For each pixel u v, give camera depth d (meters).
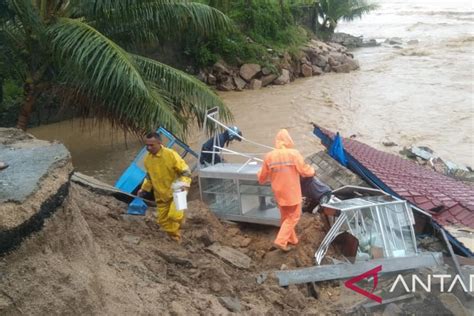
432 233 7.05
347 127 15.98
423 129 15.37
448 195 7.93
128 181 8.02
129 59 10.60
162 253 5.64
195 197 8.50
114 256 4.91
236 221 7.65
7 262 3.14
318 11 37.47
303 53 27.98
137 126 11.18
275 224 7.30
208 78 24.06
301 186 7.28
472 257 6.21
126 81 10.21
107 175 12.12
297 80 26.28
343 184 8.26
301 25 35.00
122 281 4.26
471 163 12.41
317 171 8.91
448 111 17.28
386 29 45.47
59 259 3.52
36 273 3.25
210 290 5.25
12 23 11.97
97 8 10.80
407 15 53.62
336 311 5.24
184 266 5.60
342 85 23.61
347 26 48.94
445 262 6.01
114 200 7.41
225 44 24.67
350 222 6.29
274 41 27.97
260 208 7.55
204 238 6.59
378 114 17.48
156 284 4.69
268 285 5.58
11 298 3.04
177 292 4.70
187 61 24.06
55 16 11.32
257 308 5.00
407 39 38.69
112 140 15.08
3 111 15.97
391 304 5.22
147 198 7.86
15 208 3.28
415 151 12.72
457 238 6.66
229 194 7.68
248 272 6.05
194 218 7.15
